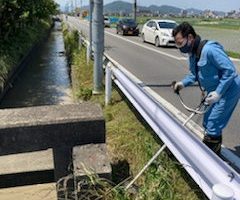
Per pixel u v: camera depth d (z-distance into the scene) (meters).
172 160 3.55
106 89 6.45
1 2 12.20
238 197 1.92
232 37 24.36
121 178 3.62
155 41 18.83
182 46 3.41
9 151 2.77
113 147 4.51
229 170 2.09
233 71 3.26
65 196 2.80
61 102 10.13
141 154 3.99
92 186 2.67
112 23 47.12
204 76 3.44
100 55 7.27
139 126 4.96
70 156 2.90
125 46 18.17
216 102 3.47
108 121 5.70
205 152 2.40
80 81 8.88
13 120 2.79
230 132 5.16
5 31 13.63
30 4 14.48
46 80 13.35
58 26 66.25
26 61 16.69
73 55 13.54
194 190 3.20
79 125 2.84
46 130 2.79
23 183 3.63
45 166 4.42
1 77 9.95
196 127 5.06
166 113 3.28
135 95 4.73
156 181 2.92
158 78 9.34
